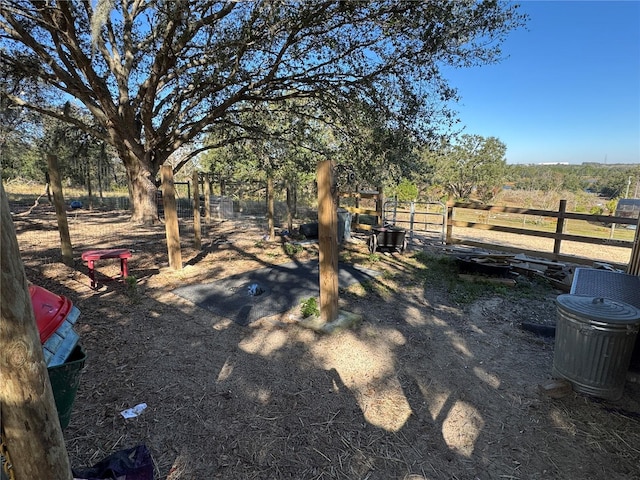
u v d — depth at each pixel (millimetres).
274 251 7426
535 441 2193
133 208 11680
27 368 1002
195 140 13531
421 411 2463
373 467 1981
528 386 2764
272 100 9508
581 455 2086
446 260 6773
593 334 2484
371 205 15508
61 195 5590
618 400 2580
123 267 5074
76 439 2096
